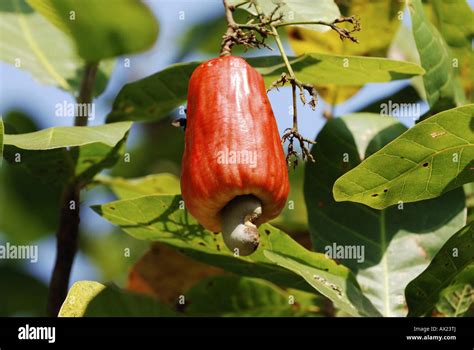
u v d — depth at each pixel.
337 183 0.80
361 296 0.84
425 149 0.79
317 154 0.91
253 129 0.76
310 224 0.90
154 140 1.15
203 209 0.76
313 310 0.95
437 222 0.89
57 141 0.81
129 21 0.92
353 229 0.89
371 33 0.94
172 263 1.01
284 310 0.95
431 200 0.90
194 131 0.76
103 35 0.92
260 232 0.83
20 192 1.11
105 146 0.90
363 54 0.95
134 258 1.15
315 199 0.90
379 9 0.93
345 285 0.83
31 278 1.12
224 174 0.75
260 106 0.76
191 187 0.75
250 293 0.95
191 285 1.00
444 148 0.79
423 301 0.85
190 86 0.78
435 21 0.94
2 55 0.97
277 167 0.75
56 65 0.98
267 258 0.85
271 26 0.80
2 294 1.11
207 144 0.75
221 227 0.76
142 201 0.83
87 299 0.86
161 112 0.92
